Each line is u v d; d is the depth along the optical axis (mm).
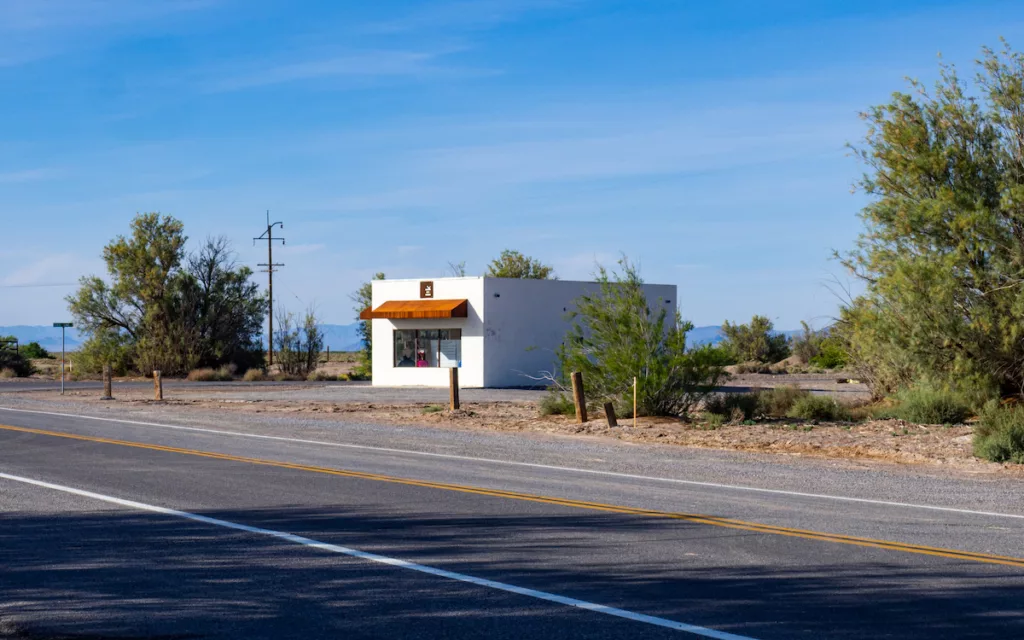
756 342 67812
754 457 16000
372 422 23250
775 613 6594
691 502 11320
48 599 7062
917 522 9992
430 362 42531
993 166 21625
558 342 43594
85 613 6691
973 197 21328
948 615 6531
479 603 6898
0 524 9992
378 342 43781
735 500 11461
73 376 55938
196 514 10570
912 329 21125
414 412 26250
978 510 10742
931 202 20953
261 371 55594
